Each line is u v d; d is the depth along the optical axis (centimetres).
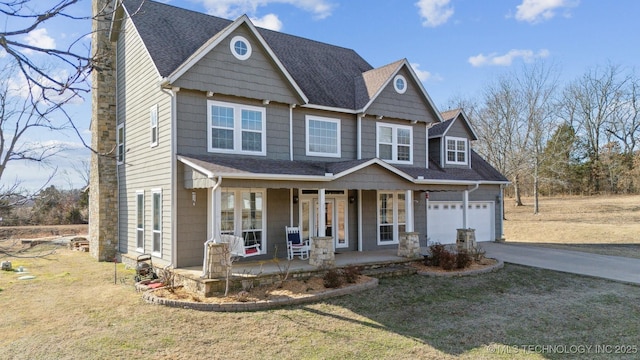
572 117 4212
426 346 707
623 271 1331
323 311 891
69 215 2777
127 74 1527
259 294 973
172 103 1185
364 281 1106
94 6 1498
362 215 1611
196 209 1212
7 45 305
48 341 721
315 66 1712
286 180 1154
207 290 959
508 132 3388
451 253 1339
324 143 1505
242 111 1305
